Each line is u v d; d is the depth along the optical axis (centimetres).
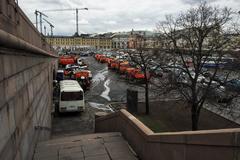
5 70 446
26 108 651
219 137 329
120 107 2459
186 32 2002
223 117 2139
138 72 3609
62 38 15025
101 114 1355
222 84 1772
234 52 1794
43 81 1314
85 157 664
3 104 419
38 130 901
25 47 587
